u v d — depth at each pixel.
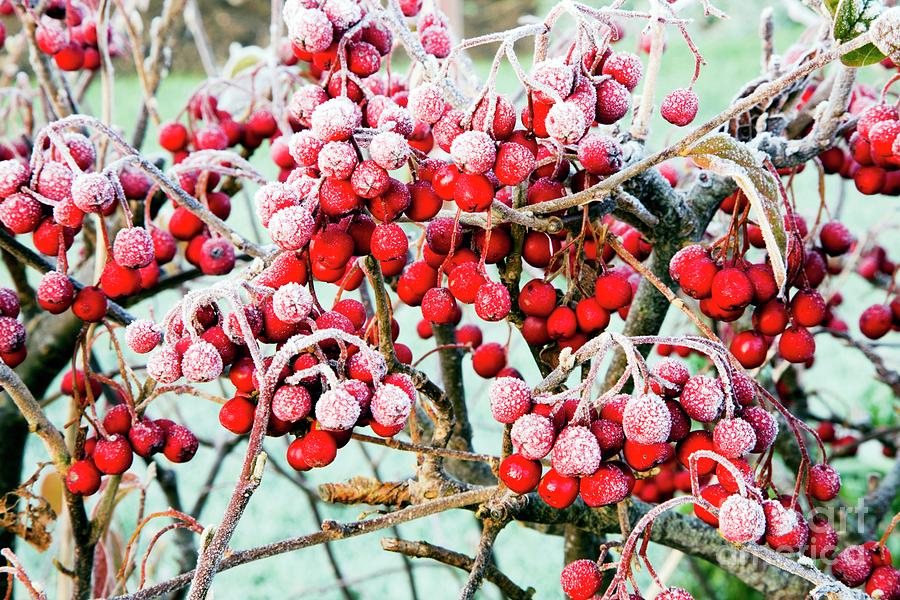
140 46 0.48
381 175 0.29
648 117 0.38
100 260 0.42
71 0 0.47
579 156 0.33
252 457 0.29
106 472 0.35
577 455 0.29
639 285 0.39
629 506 0.39
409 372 0.34
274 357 0.29
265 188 0.30
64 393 0.43
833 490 0.33
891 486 0.47
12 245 0.38
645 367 0.30
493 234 0.34
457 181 0.30
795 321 0.35
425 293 0.34
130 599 0.31
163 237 0.41
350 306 0.33
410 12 0.40
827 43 0.38
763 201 0.33
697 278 0.34
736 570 0.39
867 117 0.36
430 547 0.35
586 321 0.35
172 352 0.30
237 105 0.51
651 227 0.38
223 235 0.36
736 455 0.30
